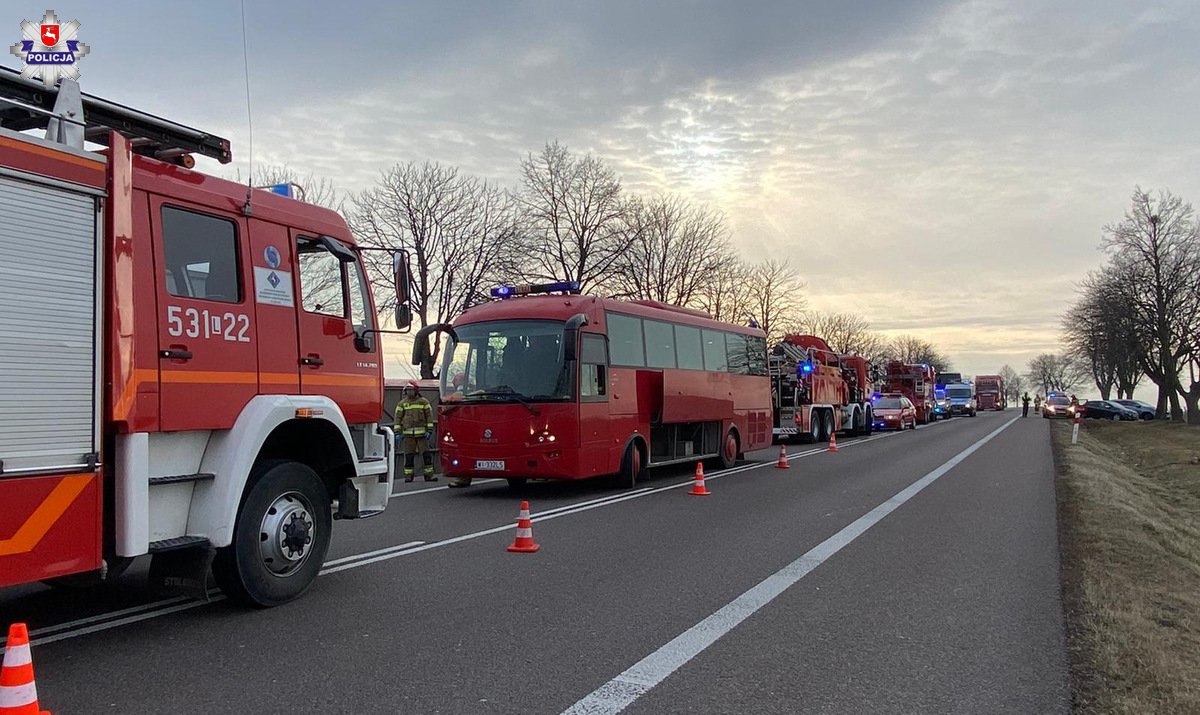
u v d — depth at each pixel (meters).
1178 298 46.59
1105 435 44.66
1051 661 5.03
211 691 4.44
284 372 6.18
